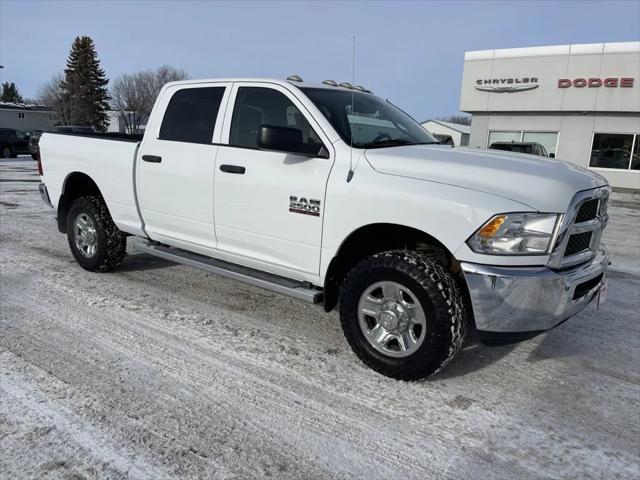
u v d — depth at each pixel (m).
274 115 4.17
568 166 3.69
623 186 21.84
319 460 2.71
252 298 5.15
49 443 2.75
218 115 4.50
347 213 3.60
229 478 2.55
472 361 3.94
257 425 2.99
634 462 2.79
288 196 3.92
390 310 3.50
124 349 3.90
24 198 12.04
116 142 5.31
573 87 21.78
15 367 3.55
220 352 3.91
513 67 22.95
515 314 3.15
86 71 60.91
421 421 3.10
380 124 4.32
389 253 3.49
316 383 3.49
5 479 2.48
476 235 3.12
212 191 4.43
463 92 24.41
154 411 3.08
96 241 5.58
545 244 3.12
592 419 3.19
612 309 5.24
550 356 4.08
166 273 5.92
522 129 23.75
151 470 2.58
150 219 5.09
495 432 3.02
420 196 3.29
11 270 5.84
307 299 3.91
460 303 3.31
